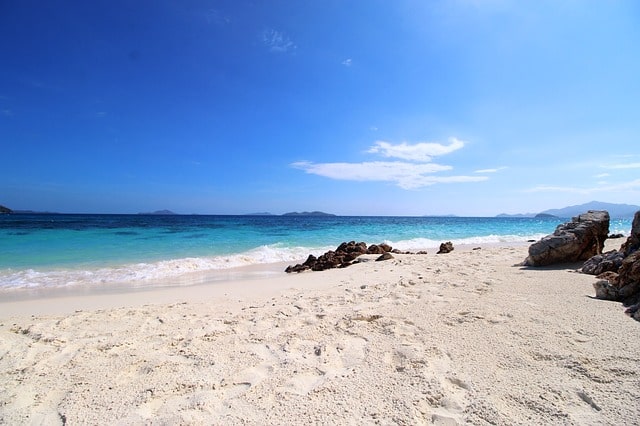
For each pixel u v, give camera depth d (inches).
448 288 265.7
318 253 680.4
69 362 151.5
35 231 1001.5
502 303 211.2
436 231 1289.4
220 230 1206.3
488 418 101.3
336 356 149.8
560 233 359.9
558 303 204.5
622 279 209.8
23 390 127.3
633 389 110.4
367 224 1795.0
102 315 231.3
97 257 566.3
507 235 1190.9
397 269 396.5
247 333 184.9
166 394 122.0
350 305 235.5
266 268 519.2
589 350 138.4
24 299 306.5
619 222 2310.5
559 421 98.3
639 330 154.9
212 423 103.9
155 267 491.5
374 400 113.3
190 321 212.7
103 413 111.4
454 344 153.6
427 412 106.2
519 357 136.9
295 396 117.5
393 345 156.9
